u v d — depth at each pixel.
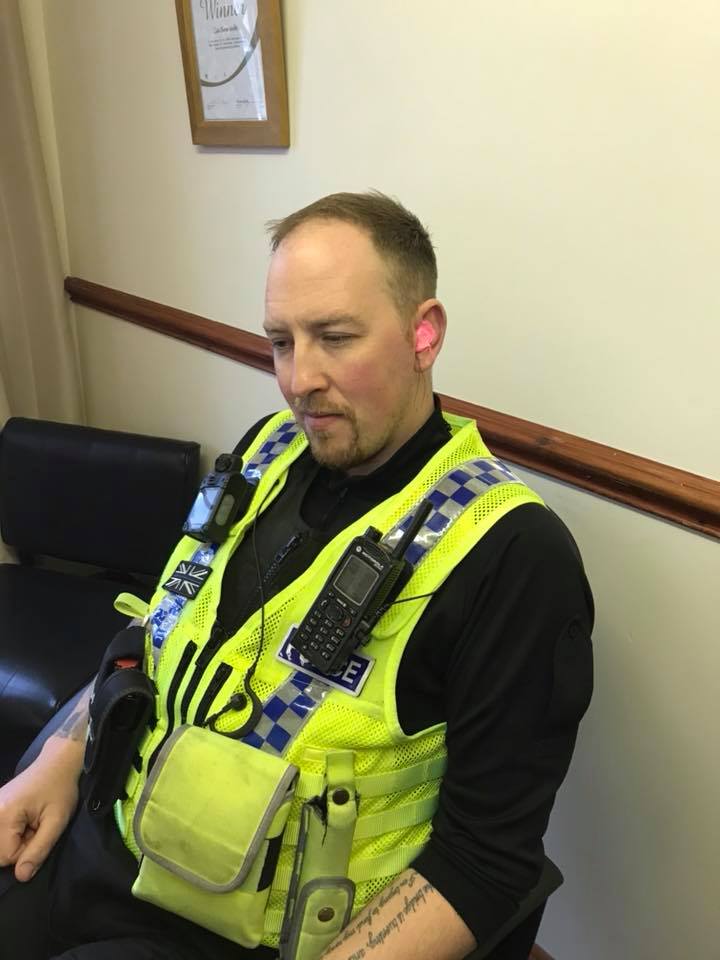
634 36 0.79
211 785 0.70
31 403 1.85
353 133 1.13
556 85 0.87
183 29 1.30
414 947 0.67
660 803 0.98
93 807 0.82
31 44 1.69
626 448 0.91
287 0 1.15
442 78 0.98
